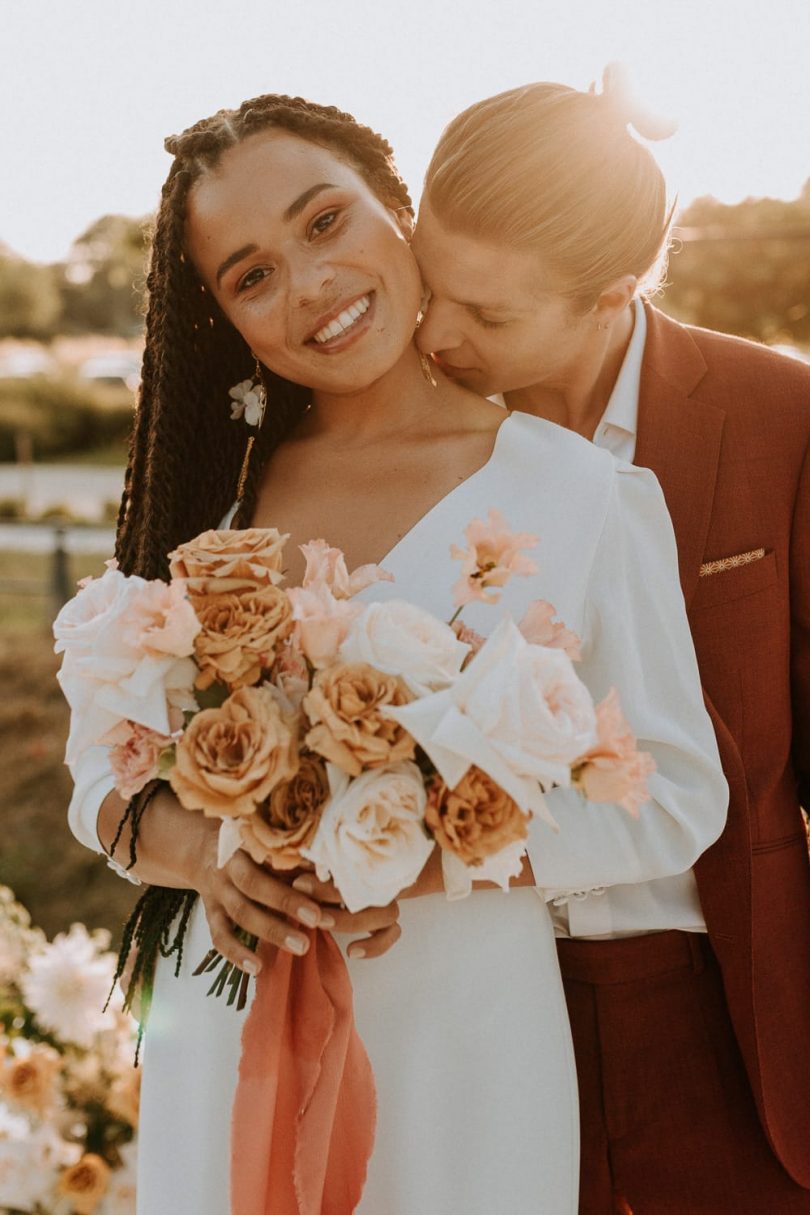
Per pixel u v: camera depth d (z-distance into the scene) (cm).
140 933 161
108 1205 235
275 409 174
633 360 192
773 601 186
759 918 182
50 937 456
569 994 181
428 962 146
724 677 185
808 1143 181
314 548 131
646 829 147
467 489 155
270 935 134
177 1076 156
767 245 877
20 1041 251
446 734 113
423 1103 145
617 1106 179
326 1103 136
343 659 122
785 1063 180
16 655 833
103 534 1436
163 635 122
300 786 122
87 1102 241
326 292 151
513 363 172
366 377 156
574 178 158
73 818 163
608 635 151
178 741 122
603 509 154
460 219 158
